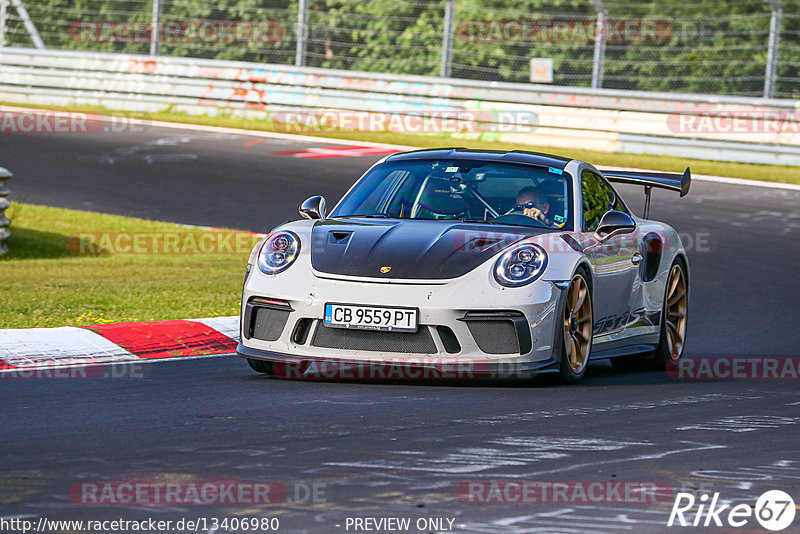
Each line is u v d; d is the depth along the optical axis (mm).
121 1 92125
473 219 24297
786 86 81625
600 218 25703
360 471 14477
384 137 76062
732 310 37125
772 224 53031
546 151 71375
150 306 33094
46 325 28938
